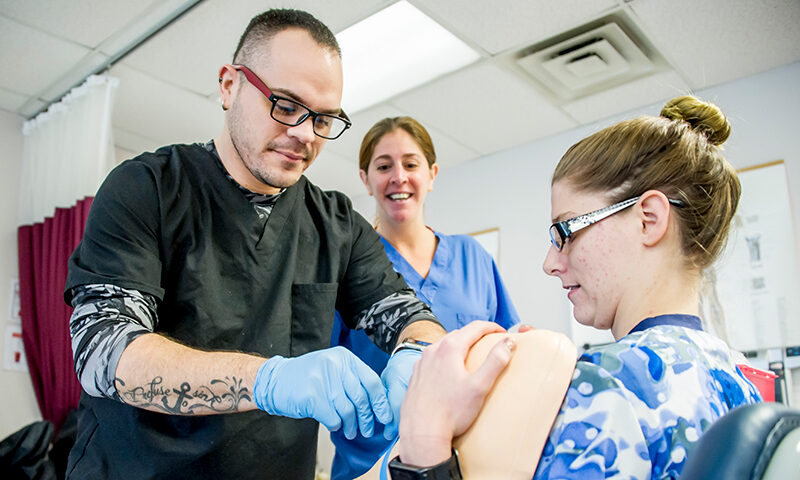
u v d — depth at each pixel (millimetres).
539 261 3188
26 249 3082
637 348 582
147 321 958
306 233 1263
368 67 2711
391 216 1893
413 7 2299
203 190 1135
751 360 2428
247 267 1149
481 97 2887
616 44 2436
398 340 1187
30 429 2496
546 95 2840
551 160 3258
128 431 999
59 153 2998
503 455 545
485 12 2273
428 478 547
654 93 2791
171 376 828
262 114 1049
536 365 575
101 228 994
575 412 544
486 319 1949
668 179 687
